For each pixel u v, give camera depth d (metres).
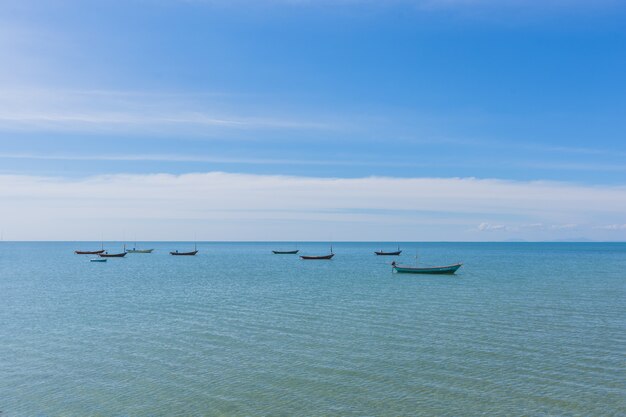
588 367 29.03
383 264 138.00
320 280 83.25
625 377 27.23
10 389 26.02
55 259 170.00
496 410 22.84
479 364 29.75
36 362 30.77
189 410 23.14
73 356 32.09
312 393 25.16
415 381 26.78
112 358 31.56
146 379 27.44
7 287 73.44
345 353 32.38
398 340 35.78
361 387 25.95
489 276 89.81
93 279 86.88
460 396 24.58
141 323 42.72
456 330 39.12
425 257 190.12
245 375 28.00
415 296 60.06
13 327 41.28
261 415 22.55
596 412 22.55
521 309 49.34
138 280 84.50
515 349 33.12
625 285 72.50
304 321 43.19
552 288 68.69
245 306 52.12
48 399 24.61
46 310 50.19
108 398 24.67
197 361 30.77
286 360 30.84
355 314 46.66
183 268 118.69
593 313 46.91
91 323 42.91
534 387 25.73
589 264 130.38
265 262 149.00
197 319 44.47
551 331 38.66
